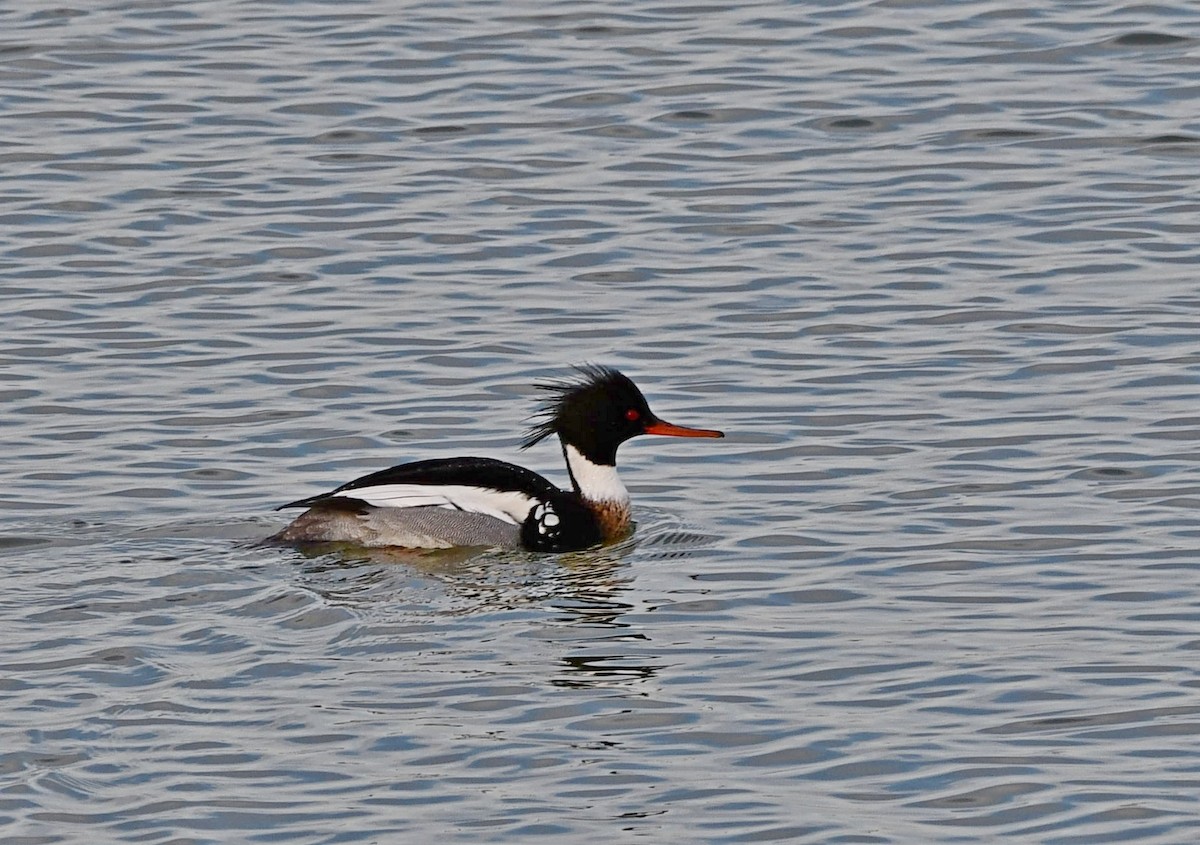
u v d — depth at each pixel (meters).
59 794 12.64
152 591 15.99
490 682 14.33
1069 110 27.97
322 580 16.44
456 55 30.05
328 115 28.11
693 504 18.17
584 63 29.67
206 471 18.81
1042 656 14.71
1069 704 13.92
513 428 19.89
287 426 19.84
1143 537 16.92
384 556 17.33
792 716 13.81
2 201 25.55
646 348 21.61
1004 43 30.17
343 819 12.39
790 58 29.80
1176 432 19.17
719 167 26.53
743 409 20.14
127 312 22.61
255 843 12.12
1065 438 19.14
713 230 24.75
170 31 30.97
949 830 12.30
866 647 14.93
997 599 15.79
